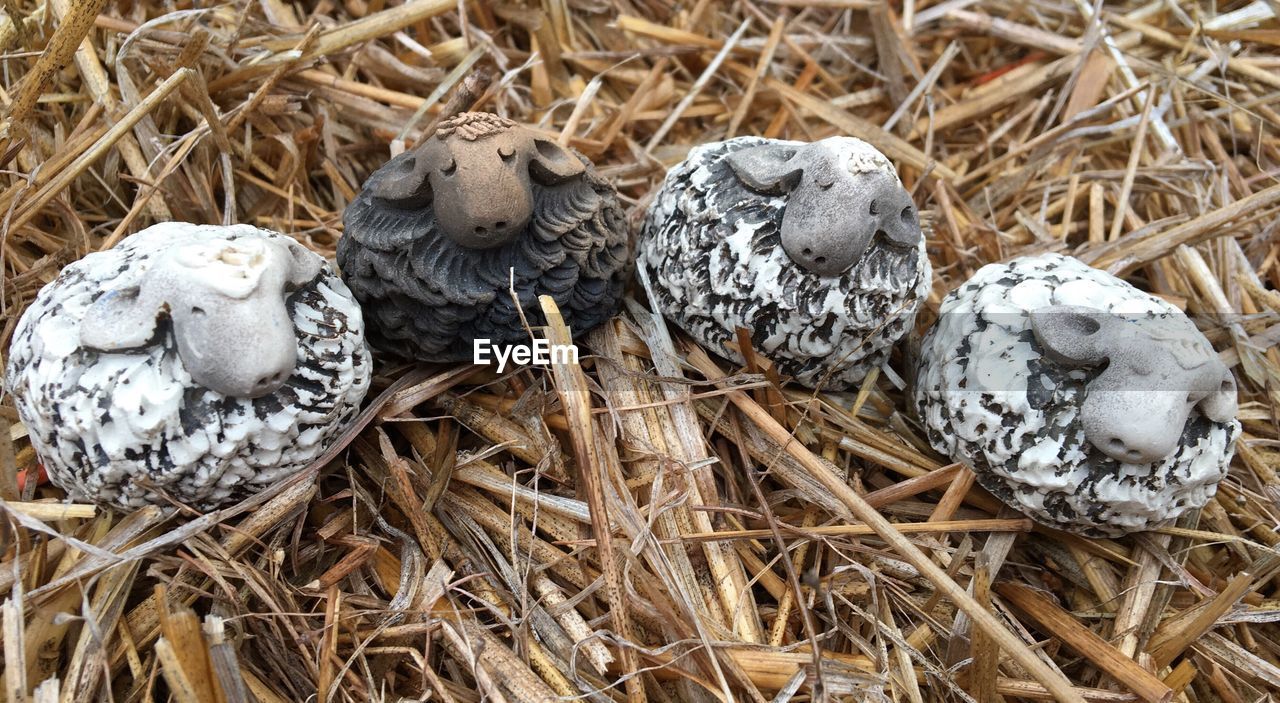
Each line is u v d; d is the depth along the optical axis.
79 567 0.18
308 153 0.29
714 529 0.22
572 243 0.21
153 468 0.18
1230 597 0.21
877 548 0.23
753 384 0.23
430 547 0.21
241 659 0.19
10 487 0.20
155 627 0.20
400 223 0.21
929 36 0.37
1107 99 0.35
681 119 0.35
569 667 0.20
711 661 0.19
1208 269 0.29
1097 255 0.29
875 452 0.24
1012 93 0.35
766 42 0.36
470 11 0.34
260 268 0.18
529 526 0.22
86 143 0.25
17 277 0.23
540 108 0.33
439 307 0.21
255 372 0.18
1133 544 0.23
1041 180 0.33
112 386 0.18
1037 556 0.24
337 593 0.20
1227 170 0.32
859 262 0.21
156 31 0.28
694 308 0.23
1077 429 0.20
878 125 0.36
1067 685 0.19
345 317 0.20
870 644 0.22
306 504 0.21
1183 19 0.36
